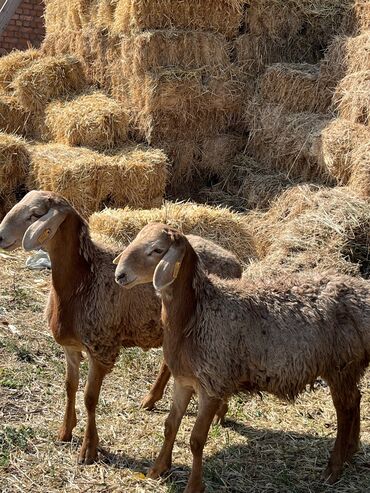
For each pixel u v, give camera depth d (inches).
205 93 380.8
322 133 340.5
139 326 190.5
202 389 171.9
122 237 309.3
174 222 315.6
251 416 217.6
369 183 320.2
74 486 177.8
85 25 432.8
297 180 364.2
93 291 185.9
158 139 387.2
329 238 311.1
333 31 395.2
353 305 181.9
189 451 197.2
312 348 174.7
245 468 190.2
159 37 371.9
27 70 425.4
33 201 178.7
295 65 380.5
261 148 386.6
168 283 159.3
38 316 274.2
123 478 182.1
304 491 181.6
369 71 336.2
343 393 182.7
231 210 373.7
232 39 390.3
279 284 182.2
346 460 187.5
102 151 379.9
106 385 228.8
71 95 426.9
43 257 331.0
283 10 389.7
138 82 382.3
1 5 595.2
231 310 172.7
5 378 226.1
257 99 384.5
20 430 197.0
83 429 203.5
